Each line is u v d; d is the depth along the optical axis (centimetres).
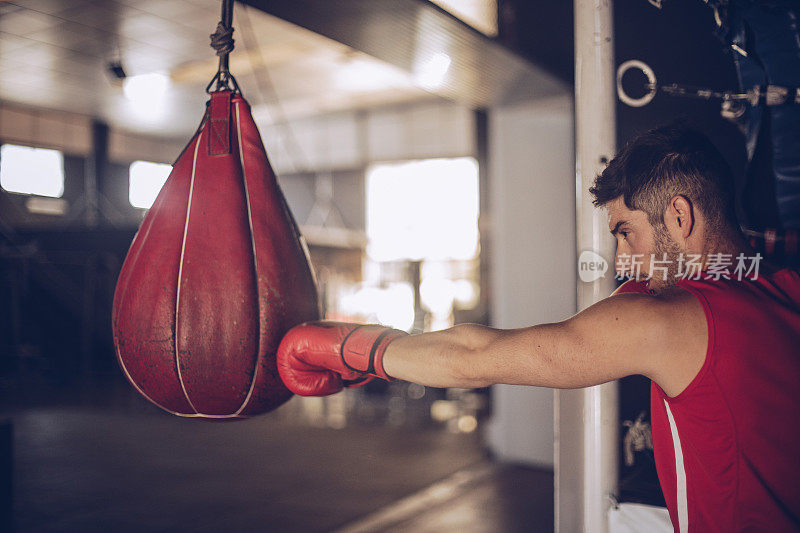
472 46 311
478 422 606
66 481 402
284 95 858
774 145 123
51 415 630
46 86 830
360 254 984
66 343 923
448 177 1177
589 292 124
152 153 1159
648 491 125
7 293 929
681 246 82
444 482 400
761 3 115
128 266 111
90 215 1047
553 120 428
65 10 579
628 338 71
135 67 750
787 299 77
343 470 429
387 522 328
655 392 85
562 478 128
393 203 1225
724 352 70
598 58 123
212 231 107
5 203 1001
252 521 327
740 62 126
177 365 104
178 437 534
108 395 746
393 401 692
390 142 1096
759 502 71
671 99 139
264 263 108
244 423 595
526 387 439
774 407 70
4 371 901
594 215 123
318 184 1289
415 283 847
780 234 119
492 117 459
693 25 144
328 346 90
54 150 1063
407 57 328
